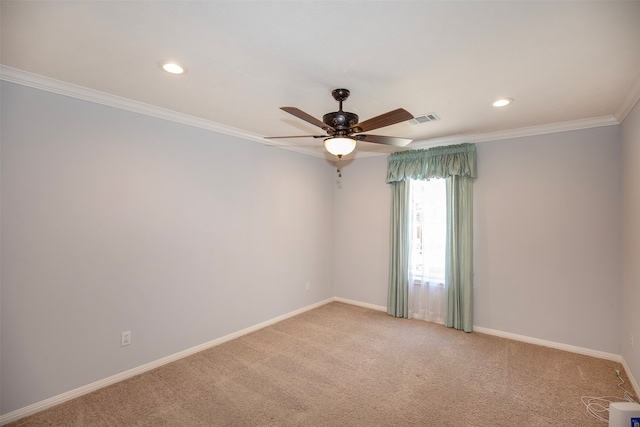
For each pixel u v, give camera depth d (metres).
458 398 2.55
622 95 2.58
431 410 2.40
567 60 2.01
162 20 1.63
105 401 2.50
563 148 3.45
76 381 2.56
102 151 2.70
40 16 1.59
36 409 2.36
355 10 1.53
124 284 2.84
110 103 2.71
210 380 2.82
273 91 2.55
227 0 1.46
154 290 3.05
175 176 3.21
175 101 2.81
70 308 2.53
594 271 3.29
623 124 3.02
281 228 4.40
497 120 3.29
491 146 3.88
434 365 3.10
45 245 2.41
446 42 1.81
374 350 3.44
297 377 2.87
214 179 3.56
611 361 3.17
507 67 2.11
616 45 1.83
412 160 4.38
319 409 2.41
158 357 3.08
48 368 2.42
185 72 2.23
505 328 3.79
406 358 3.25
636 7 1.48
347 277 5.23
